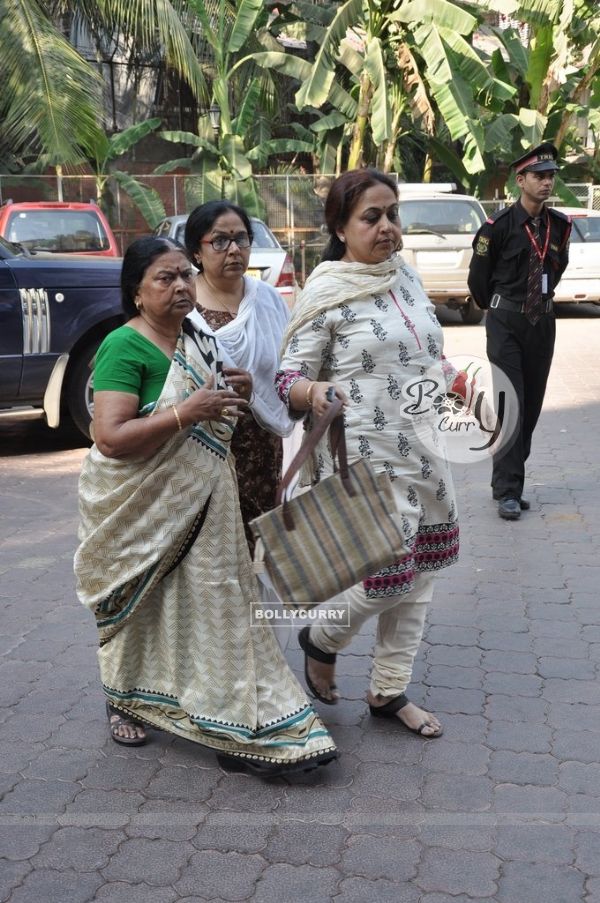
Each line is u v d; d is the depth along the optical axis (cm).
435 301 1412
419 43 1600
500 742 323
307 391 283
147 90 2214
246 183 1841
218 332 324
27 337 675
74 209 1203
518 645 399
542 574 477
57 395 692
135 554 290
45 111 1484
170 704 313
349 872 258
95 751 321
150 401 287
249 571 298
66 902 248
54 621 428
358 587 301
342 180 294
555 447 730
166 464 283
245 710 295
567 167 2275
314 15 1945
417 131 2114
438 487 309
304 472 312
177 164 1916
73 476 670
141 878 257
